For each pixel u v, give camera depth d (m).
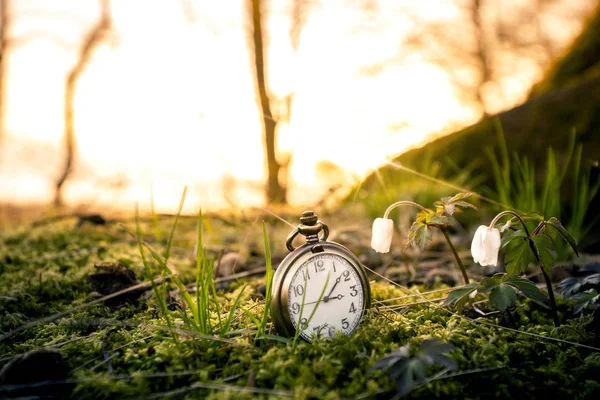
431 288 0.42
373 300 0.38
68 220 0.70
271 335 0.31
